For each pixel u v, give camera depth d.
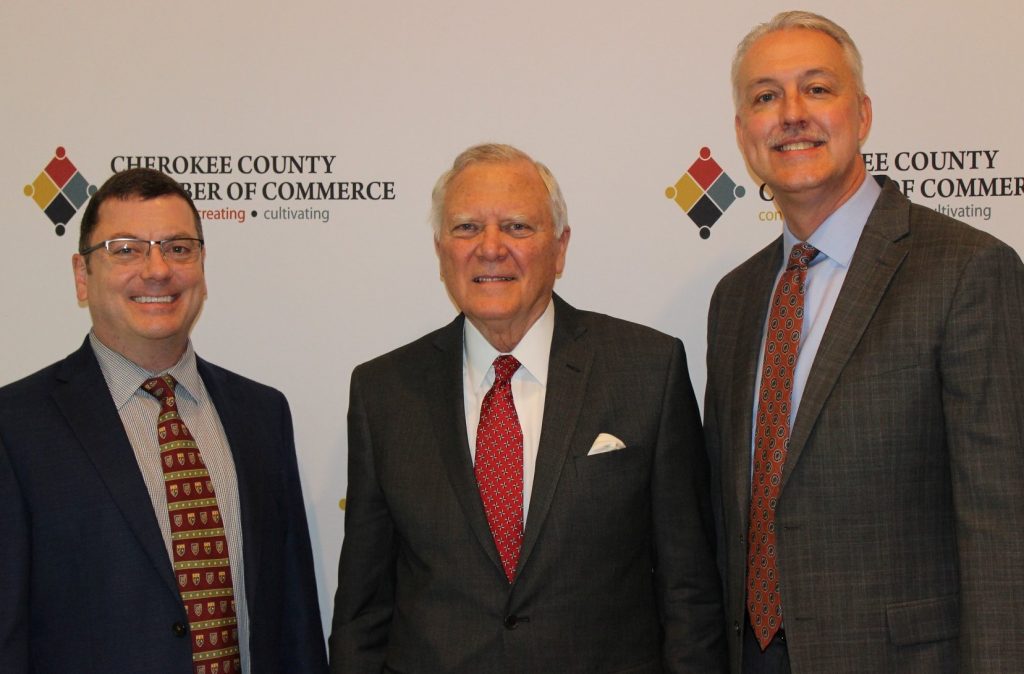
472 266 1.78
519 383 1.87
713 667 1.78
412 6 2.41
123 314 1.78
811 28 1.77
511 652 1.68
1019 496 1.47
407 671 1.75
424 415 1.87
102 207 1.81
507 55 2.41
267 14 2.41
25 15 2.41
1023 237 2.38
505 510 1.76
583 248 2.42
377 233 2.42
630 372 1.83
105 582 1.69
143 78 2.42
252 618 1.84
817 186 1.70
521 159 1.83
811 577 1.62
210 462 1.89
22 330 2.42
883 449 1.58
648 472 1.80
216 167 2.42
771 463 1.71
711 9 2.39
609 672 1.71
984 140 2.38
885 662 1.58
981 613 1.46
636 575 1.80
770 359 1.78
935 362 1.57
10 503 1.69
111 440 1.77
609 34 2.40
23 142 2.42
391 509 1.83
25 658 1.65
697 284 2.42
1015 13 2.37
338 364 2.43
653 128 2.40
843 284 1.69
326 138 2.42
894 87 2.38
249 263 2.43
